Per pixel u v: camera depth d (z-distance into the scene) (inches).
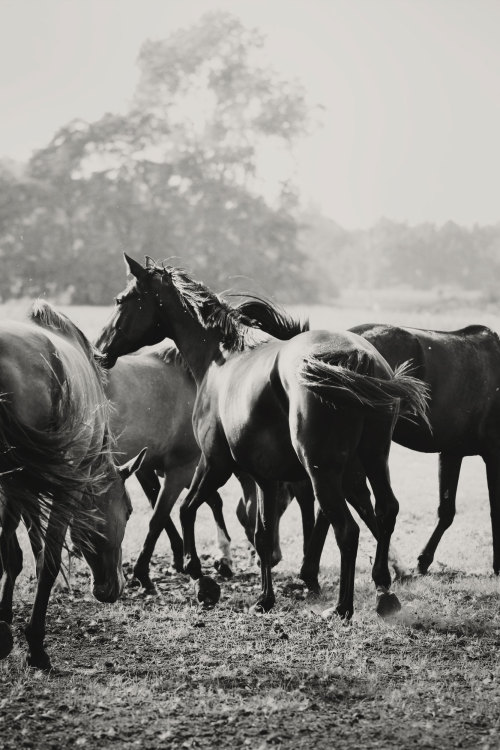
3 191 2642.7
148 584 359.6
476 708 224.1
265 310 357.7
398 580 372.5
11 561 264.4
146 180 2684.5
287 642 280.8
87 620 307.6
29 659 249.9
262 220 2625.5
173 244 2561.5
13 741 201.5
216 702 227.1
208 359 346.9
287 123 2751.0
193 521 349.1
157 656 267.7
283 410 288.2
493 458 384.8
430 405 365.1
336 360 271.9
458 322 1964.8
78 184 2704.2
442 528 395.5
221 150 2731.3
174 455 396.8
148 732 208.7
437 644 279.1
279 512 394.0
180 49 2822.3
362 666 254.8
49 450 225.9
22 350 234.7
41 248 2618.1
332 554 428.5
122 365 391.2
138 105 2854.3
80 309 2154.3
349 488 314.5
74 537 256.8
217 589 337.1
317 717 218.8
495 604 330.0
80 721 213.9
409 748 201.2
